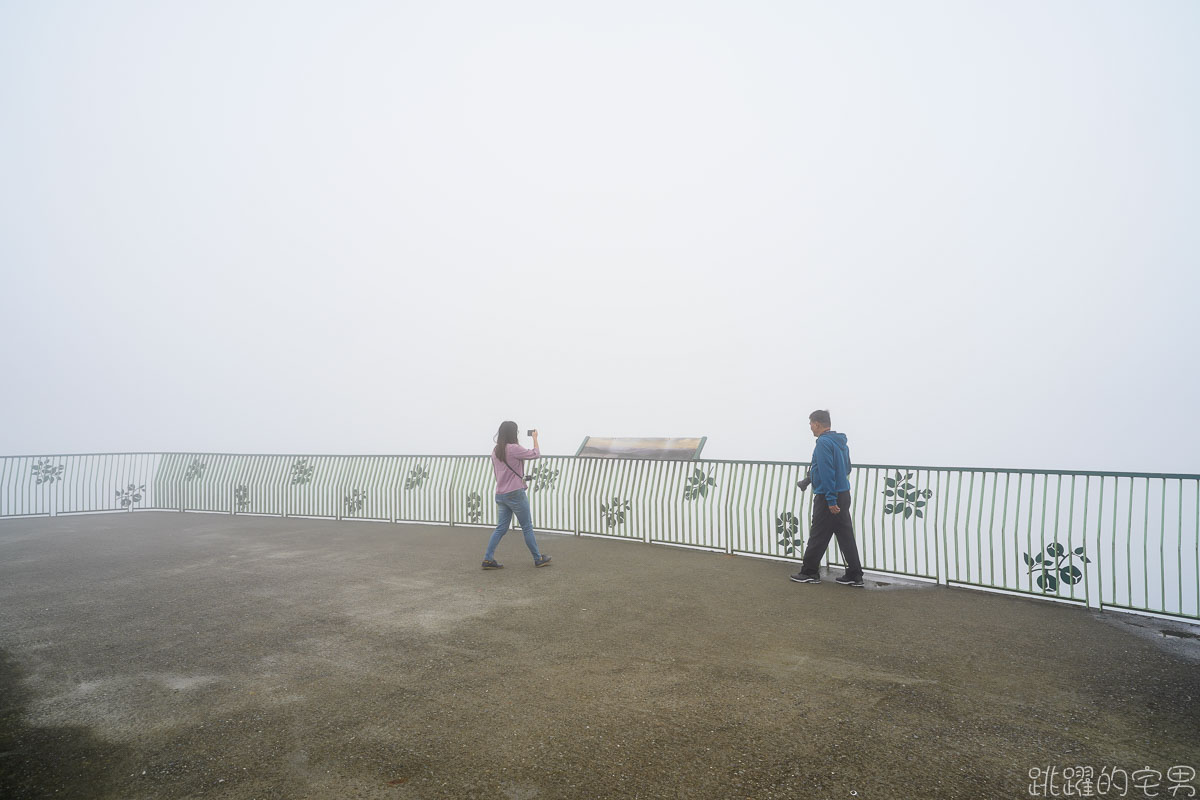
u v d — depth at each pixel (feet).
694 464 31.45
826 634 16.79
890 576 24.25
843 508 22.50
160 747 10.64
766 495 28.86
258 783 9.44
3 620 18.92
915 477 23.94
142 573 25.72
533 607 19.74
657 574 24.80
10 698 12.89
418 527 39.88
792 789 9.16
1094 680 13.44
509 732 11.02
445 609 19.58
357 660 14.90
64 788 9.39
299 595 21.62
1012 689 12.92
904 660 14.70
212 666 14.64
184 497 50.49
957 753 10.20
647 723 11.33
